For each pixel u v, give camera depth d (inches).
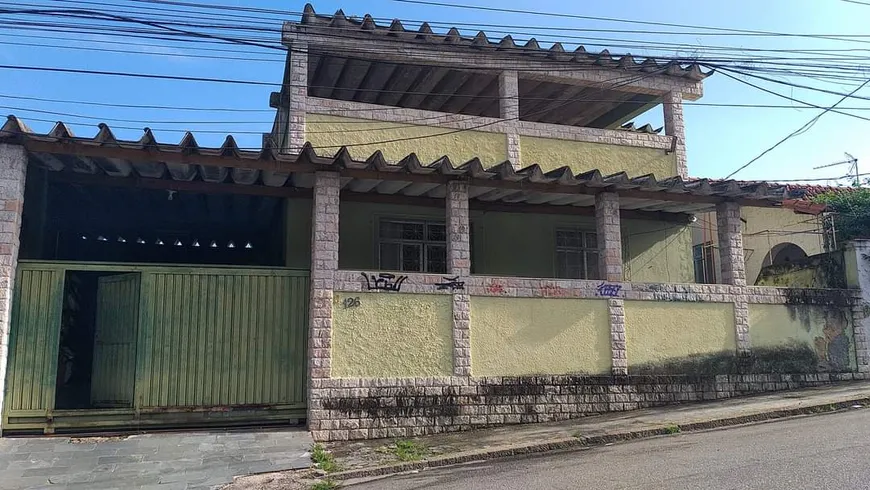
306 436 365.4
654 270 544.4
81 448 336.5
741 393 458.6
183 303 386.9
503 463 315.3
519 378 412.8
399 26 484.7
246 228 583.8
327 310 386.3
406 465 313.4
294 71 465.7
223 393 383.6
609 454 315.3
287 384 392.2
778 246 713.6
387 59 483.2
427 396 393.4
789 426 351.9
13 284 358.6
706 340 458.9
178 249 666.8
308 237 460.4
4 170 353.7
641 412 419.8
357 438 376.8
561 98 575.5
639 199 464.1
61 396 393.1
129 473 302.4
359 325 390.9
